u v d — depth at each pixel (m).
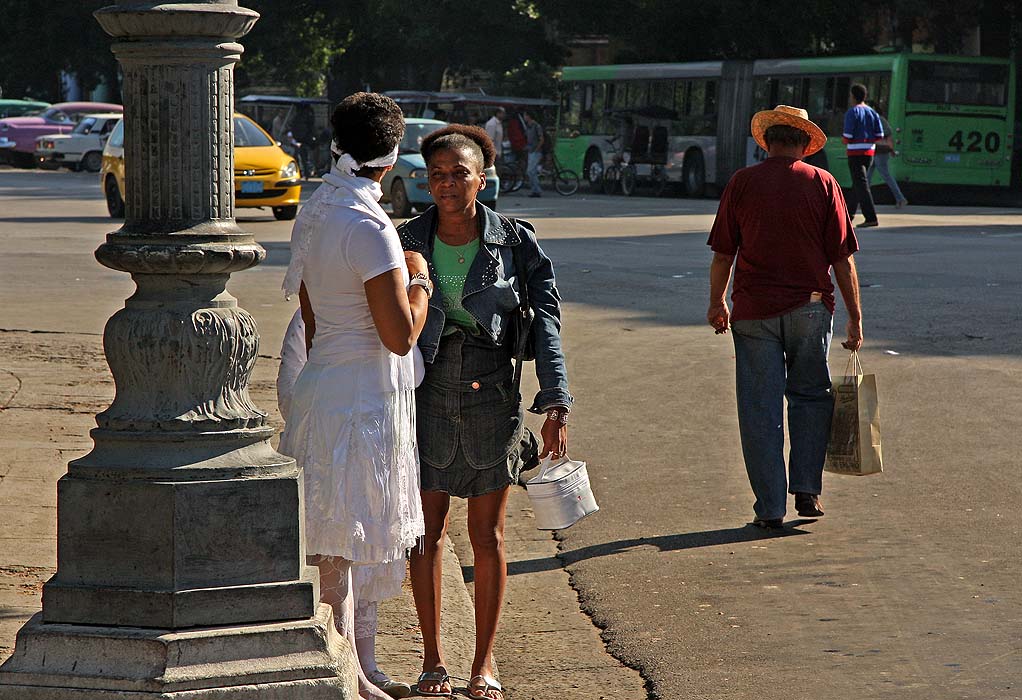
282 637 14.30
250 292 58.59
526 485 22.53
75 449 30.88
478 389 18.16
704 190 150.12
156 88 14.43
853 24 158.00
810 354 26.22
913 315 51.34
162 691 13.84
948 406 36.06
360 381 16.27
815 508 26.62
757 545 24.95
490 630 18.41
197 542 14.25
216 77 14.62
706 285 62.12
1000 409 35.66
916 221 97.31
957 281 61.12
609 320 51.88
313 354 16.53
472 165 17.98
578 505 22.53
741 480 29.69
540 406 18.38
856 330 26.58
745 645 19.88
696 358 44.06
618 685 18.67
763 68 140.50
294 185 101.12
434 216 18.30
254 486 14.41
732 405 37.28
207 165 14.59
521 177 152.00
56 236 85.94
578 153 166.12
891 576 22.89
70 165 197.75
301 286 17.23
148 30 14.30
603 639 20.52
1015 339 46.03
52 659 14.09
